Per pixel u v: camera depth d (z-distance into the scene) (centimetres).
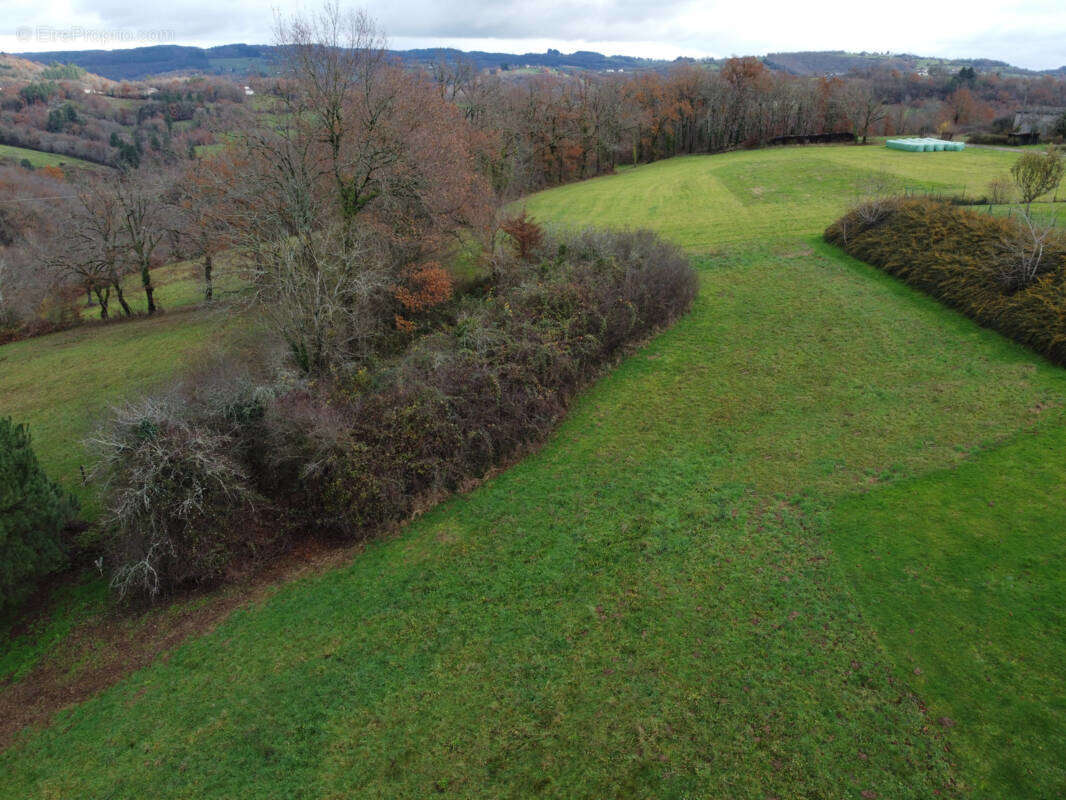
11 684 1515
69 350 3731
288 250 2488
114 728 1377
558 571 1667
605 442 2205
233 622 1634
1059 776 1075
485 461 2109
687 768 1168
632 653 1412
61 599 1762
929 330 2583
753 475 1941
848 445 2009
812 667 1323
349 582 1723
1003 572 1466
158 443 1717
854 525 1683
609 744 1226
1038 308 2328
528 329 2406
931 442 1953
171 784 1245
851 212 3625
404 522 1934
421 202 3169
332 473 1859
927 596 1444
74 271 4266
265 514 1869
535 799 1148
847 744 1172
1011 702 1199
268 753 1287
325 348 2369
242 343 3092
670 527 1766
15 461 1669
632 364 2686
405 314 3167
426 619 1570
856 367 2431
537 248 3234
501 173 5256
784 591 1516
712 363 2605
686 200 5291
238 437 1906
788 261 3459
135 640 1611
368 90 3022
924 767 1120
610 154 8069
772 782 1127
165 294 5000
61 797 1241
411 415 1983
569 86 8238
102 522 1747
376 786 1202
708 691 1304
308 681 1439
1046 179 3259
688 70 9325
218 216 3234
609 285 2734
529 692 1352
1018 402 2050
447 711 1333
